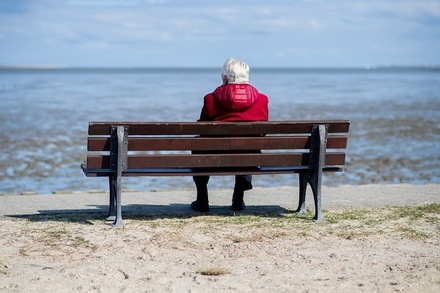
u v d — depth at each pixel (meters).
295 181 16.66
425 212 8.60
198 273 5.97
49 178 16.95
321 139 7.92
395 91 76.81
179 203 9.60
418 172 18.75
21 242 6.97
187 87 92.50
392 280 5.78
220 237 7.22
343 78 174.00
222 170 7.97
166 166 7.73
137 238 7.16
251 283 5.70
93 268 6.07
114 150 7.62
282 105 48.84
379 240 7.12
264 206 9.24
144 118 35.69
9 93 67.50
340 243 7.00
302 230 7.56
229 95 8.11
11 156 20.69
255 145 7.89
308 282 5.73
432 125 32.03
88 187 15.75
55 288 5.52
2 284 5.59
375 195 10.20
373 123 33.06
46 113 38.44
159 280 5.75
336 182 16.92
